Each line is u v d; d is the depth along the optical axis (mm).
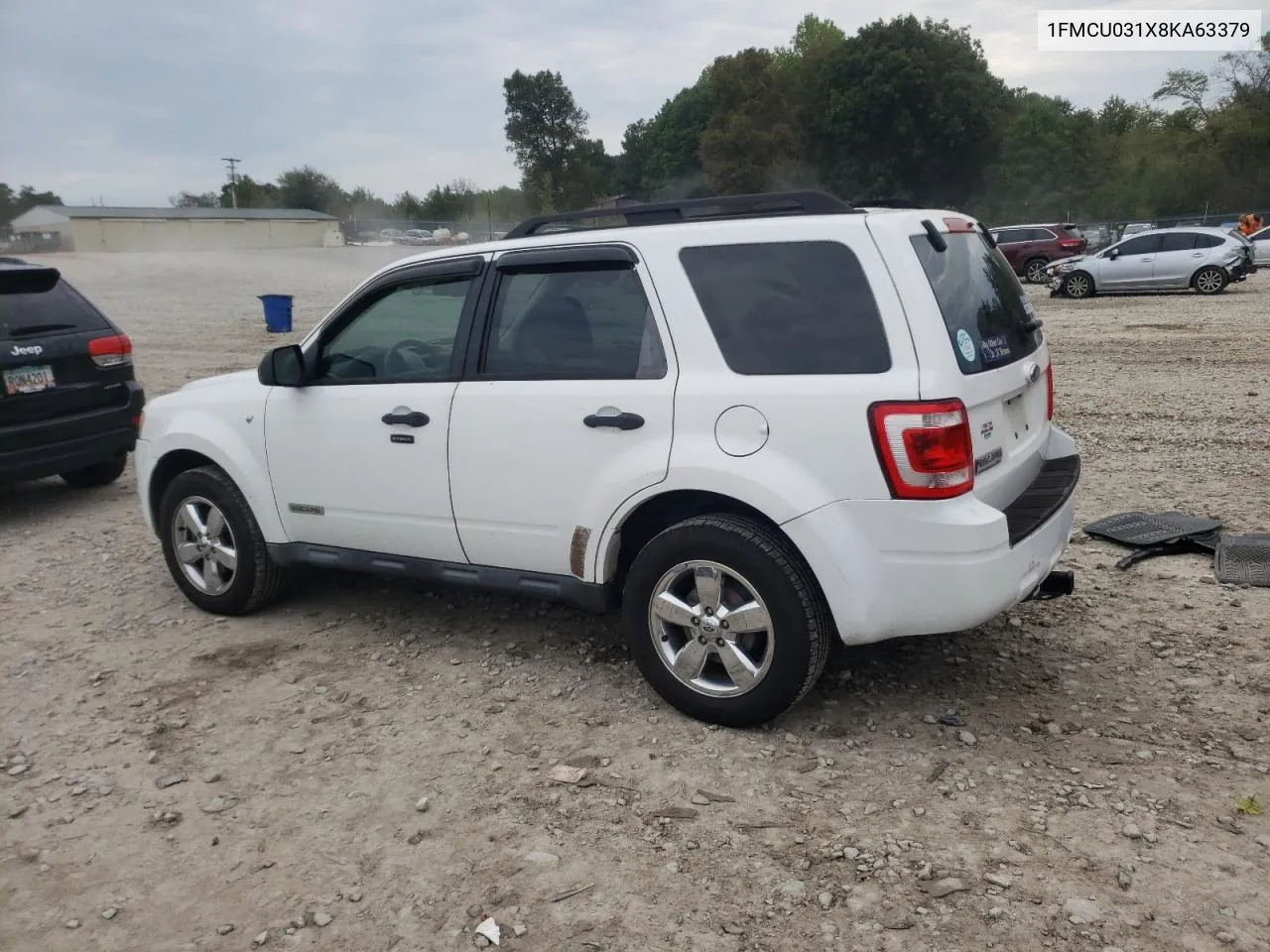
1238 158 58125
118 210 72875
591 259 4016
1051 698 4066
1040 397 4371
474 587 4469
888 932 2771
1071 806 3320
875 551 3461
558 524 4098
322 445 4734
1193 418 9422
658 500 3943
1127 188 61750
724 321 3711
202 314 25250
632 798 3465
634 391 3836
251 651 4867
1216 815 3240
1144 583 5270
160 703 4340
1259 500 6648
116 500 8000
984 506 3457
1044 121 66562
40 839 3393
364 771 3729
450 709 4188
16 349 6922
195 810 3520
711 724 3924
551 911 2922
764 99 64062
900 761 3633
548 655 4684
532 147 88938
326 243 76938
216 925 2936
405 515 4539
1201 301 20375
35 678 4641
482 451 4227
